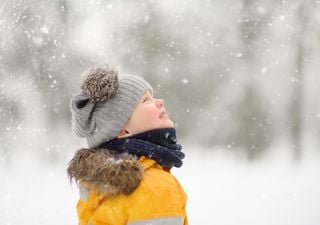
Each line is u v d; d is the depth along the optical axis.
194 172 13.03
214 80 22.55
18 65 14.97
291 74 20.95
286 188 10.45
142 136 2.21
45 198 8.88
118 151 2.16
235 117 20.81
